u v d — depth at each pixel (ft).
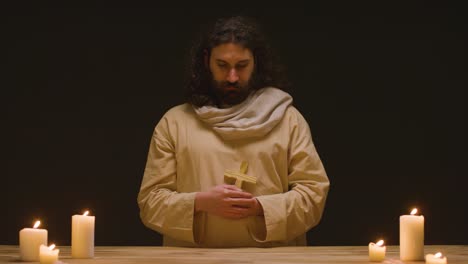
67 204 22.66
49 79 22.84
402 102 22.75
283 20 23.00
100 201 22.75
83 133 22.85
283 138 13.25
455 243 22.31
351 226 22.65
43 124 22.76
